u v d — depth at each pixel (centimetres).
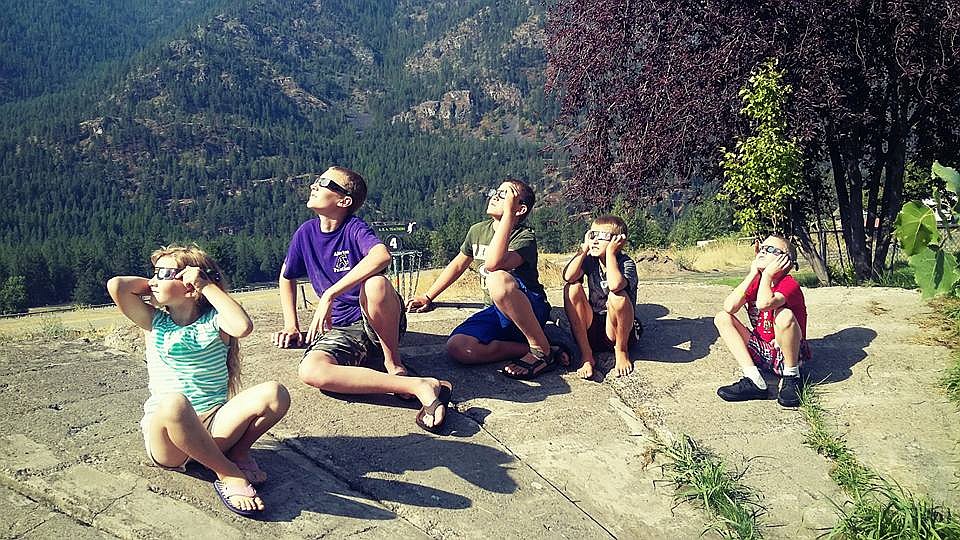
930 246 263
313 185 454
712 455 404
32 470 352
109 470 353
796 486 378
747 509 359
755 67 1084
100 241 13862
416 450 394
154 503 329
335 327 458
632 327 520
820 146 1180
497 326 502
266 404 336
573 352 534
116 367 507
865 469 387
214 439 342
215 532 314
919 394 468
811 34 1069
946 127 1183
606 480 383
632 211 1378
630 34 1250
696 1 1174
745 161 1090
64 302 11738
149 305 351
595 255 495
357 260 453
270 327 600
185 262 342
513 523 343
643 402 461
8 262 11519
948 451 404
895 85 1113
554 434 421
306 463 377
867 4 1039
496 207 488
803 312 477
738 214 1155
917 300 648
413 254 711
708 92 1147
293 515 332
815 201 1229
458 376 488
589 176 1355
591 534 341
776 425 435
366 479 366
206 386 347
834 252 1658
